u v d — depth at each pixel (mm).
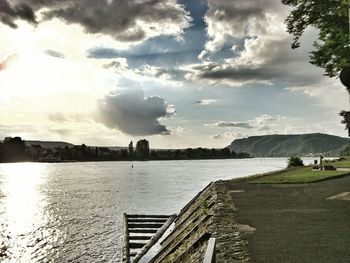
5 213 52188
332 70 24828
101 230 36906
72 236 34906
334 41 23578
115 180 113500
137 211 47344
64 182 112312
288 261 8984
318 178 30828
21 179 134500
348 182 27859
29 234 37312
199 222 16375
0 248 31750
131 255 22516
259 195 22453
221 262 9055
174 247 15164
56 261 27125
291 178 32875
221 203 19422
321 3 22438
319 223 13305
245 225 13461
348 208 16219
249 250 10047
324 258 9125
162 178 117562
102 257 27328
